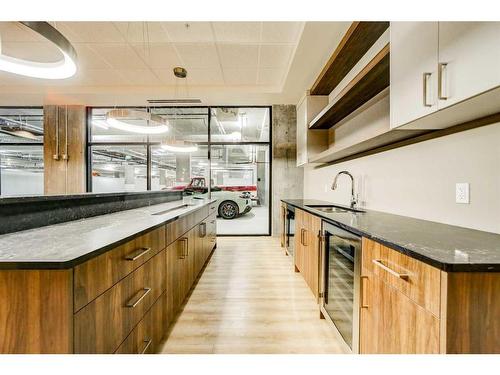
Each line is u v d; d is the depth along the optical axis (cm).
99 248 91
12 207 124
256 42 288
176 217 184
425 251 88
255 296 232
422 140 167
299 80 355
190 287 238
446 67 105
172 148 412
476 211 129
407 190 183
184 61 334
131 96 429
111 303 101
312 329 180
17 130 512
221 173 815
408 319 93
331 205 295
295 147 494
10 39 283
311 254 225
